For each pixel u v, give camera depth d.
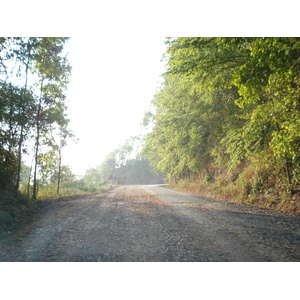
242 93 8.29
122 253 4.04
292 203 7.99
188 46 7.86
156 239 4.86
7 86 10.55
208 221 6.59
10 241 5.09
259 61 6.79
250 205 9.62
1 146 10.29
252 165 11.97
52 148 17.59
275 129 9.11
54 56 13.07
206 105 16.05
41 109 14.23
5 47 10.20
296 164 8.23
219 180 16.64
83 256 3.95
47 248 4.46
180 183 29.05
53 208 10.90
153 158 39.03
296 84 7.71
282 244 4.29
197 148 19.75
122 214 8.28
